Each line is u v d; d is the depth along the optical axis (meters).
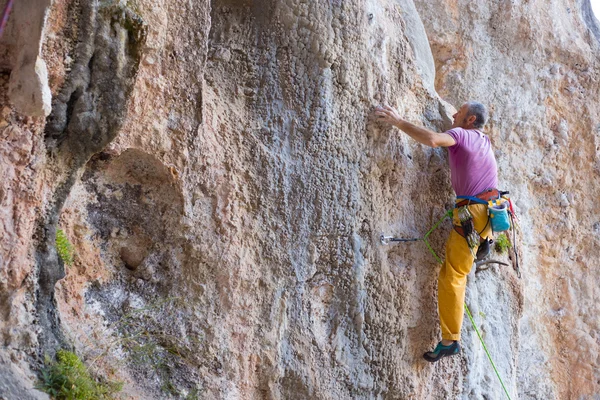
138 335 3.96
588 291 7.55
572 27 7.71
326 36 4.51
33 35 2.92
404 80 4.99
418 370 4.85
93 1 3.20
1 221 3.10
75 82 3.23
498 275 5.62
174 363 4.01
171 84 3.83
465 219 4.65
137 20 3.36
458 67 7.24
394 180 4.79
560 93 7.52
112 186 3.99
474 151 4.67
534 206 7.36
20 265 3.18
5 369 3.04
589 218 7.60
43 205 3.31
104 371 3.67
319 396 4.39
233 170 4.22
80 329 3.73
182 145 3.95
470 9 7.27
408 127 4.57
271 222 4.33
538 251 7.37
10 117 3.06
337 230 4.52
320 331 4.49
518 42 7.37
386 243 4.71
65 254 3.67
